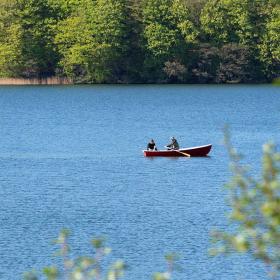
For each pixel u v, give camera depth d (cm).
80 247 11119
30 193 15650
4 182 17050
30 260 10488
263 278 9488
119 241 11444
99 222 12800
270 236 3516
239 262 10088
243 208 3534
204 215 13312
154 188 16288
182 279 9638
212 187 16362
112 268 3791
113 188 16288
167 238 11631
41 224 12644
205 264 10144
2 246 11200
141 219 13025
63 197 15188
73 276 3888
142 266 10169
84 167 19488
